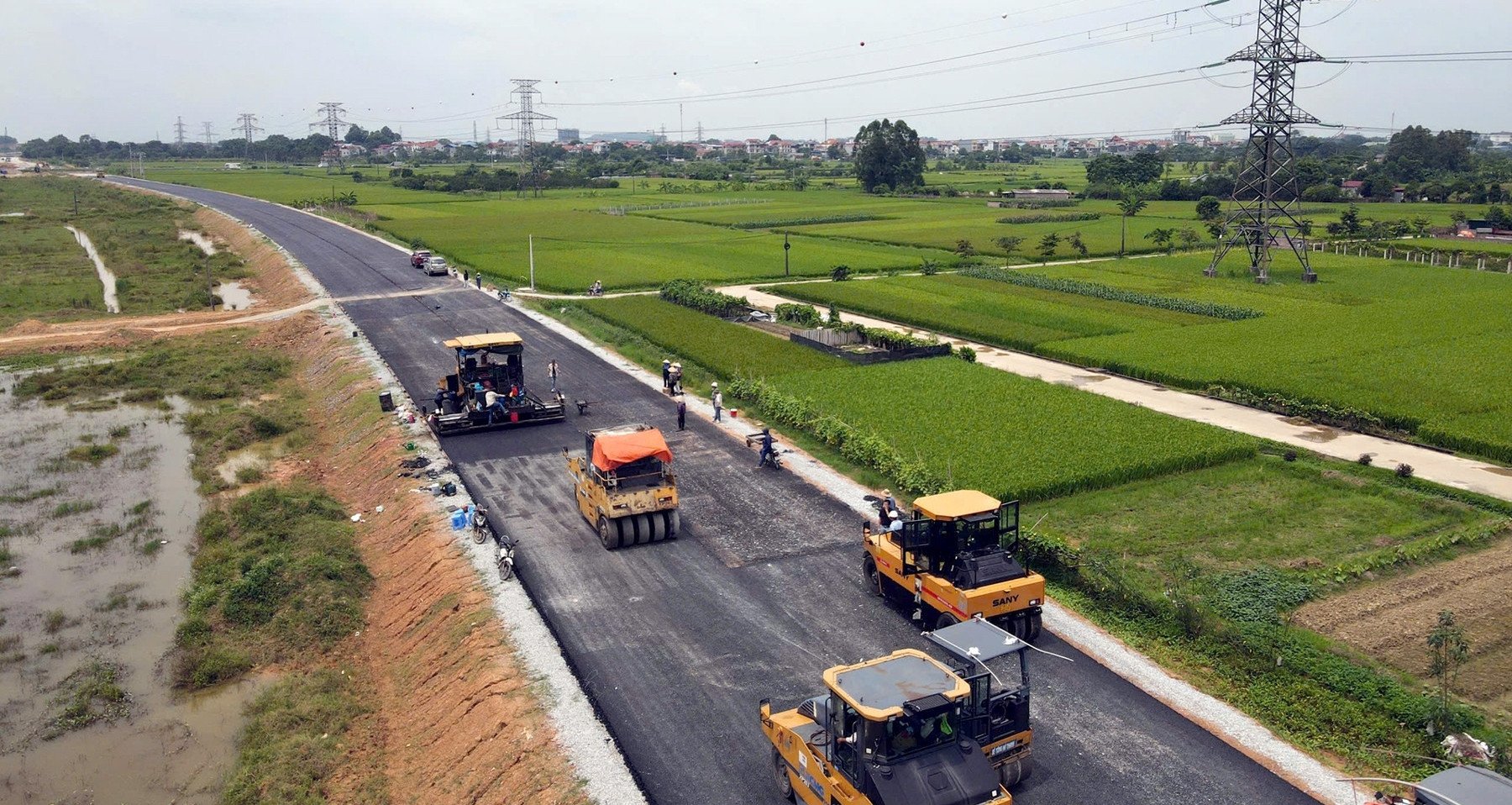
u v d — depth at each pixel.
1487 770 19.73
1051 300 90.62
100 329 81.88
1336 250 128.62
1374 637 29.53
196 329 81.62
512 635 29.77
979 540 29.45
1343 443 49.47
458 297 90.81
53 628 33.94
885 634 29.88
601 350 70.44
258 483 47.88
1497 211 149.62
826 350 68.38
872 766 19.09
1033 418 51.34
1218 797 22.28
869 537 32.62
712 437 49.78
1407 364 63.06
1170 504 40.78
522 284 98.12
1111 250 127.44
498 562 34.34
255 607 34.12
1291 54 99.06
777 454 45.16
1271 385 57.62
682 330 74.94
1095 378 63.16
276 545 39.16
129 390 65.12
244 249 131.88
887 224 164.00
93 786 25.84
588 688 26.97
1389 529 38.06
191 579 37.56
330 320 80.88
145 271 113.06
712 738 24.92
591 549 36.34
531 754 24.22
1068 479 41.78
